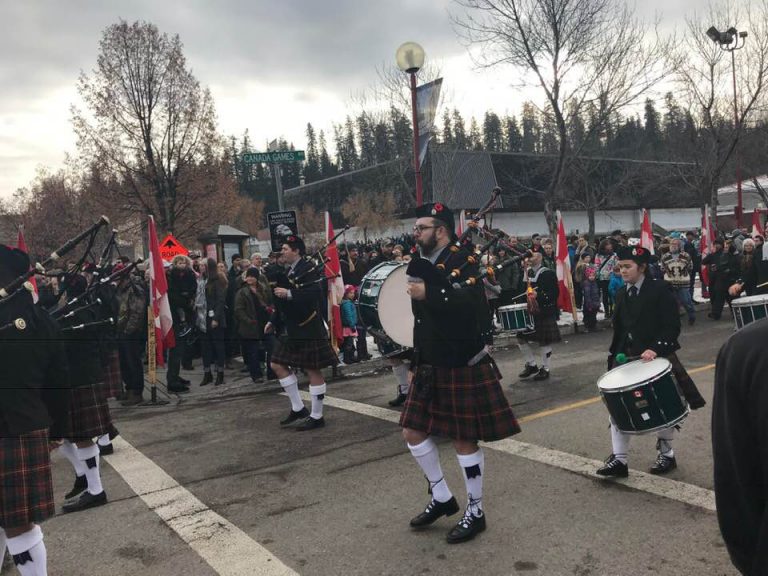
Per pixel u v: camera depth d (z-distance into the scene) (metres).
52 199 27.50
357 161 61.47
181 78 20.53
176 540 3.50
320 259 5.99
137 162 20.53
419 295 3.13
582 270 11.09
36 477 2.74
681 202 38.44
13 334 2.68
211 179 21.67
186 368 9.30
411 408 3.39
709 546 3.04
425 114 9.04
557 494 3.77
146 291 7.54
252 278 7.84
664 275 11.12
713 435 1.36
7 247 2.97
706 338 9.29
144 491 4.31
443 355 3.30
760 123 21.00
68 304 4.14
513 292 8.91
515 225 33.41
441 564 3.04
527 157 34.75
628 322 4.16
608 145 23.17
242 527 3.62
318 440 5.27
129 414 6.78
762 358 1.23
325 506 3.84
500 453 4.57
